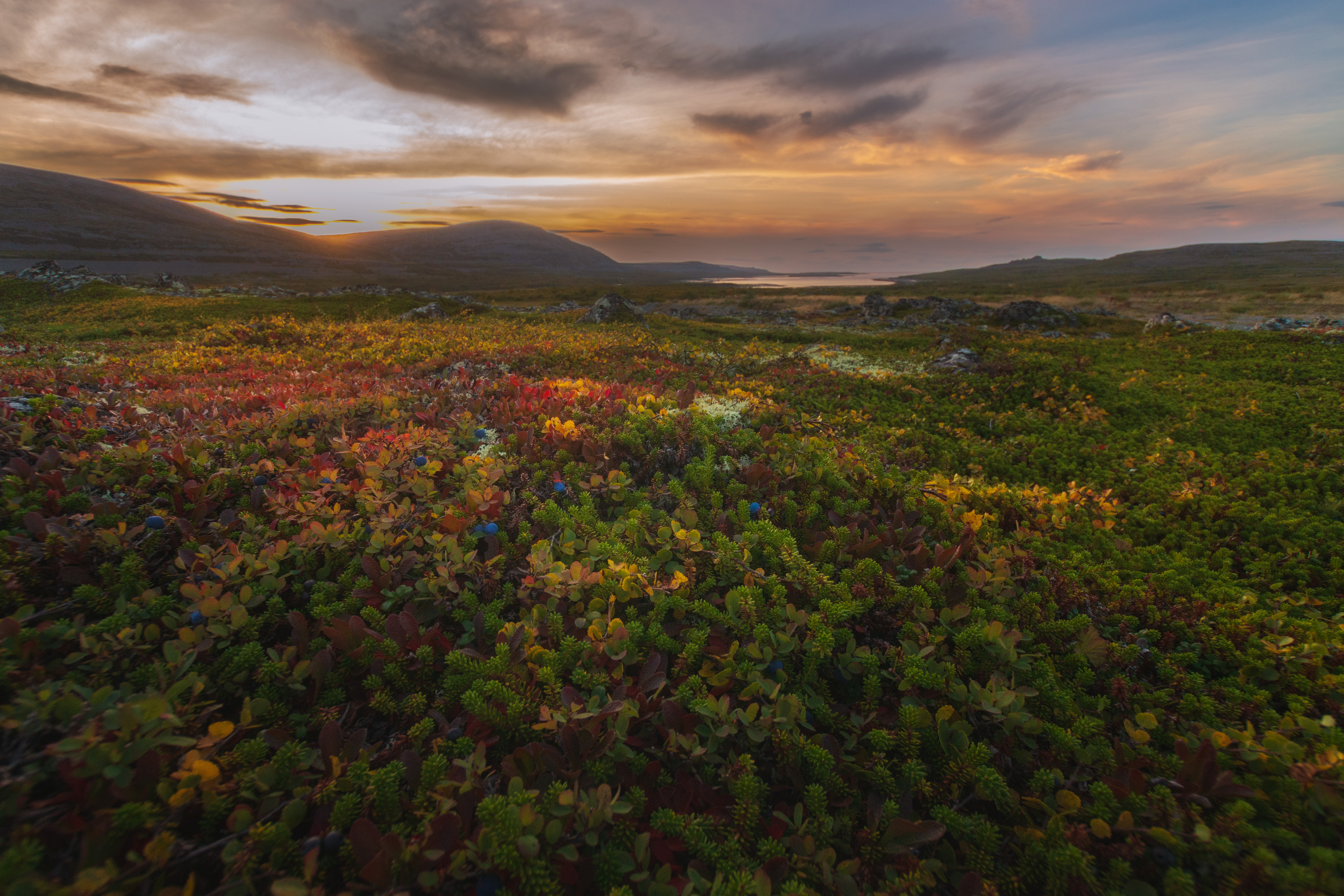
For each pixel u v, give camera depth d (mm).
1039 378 15867
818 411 12883
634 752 3256
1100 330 41688
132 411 6395
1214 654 4617
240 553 3865
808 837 2818
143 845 2369
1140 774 3152
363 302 38281
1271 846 2881
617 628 3695
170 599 3533
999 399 15281
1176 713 3967
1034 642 4473
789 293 140125
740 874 2535
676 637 4098
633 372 14961
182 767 2545
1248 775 3248
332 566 4234
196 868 2447
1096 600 5113
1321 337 24000
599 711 3088
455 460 6113
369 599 3939
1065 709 3760
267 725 3092
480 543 4746
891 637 4309
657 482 6254
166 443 5691
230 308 33688
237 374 11828
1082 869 2670
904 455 10094
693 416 7715
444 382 10453
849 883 2631
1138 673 4406
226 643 3361
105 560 3867
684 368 15945
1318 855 2639
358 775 2727
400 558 4215
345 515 4684
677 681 3770
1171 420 13305
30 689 2613
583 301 98000
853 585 4402
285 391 9016
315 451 6391
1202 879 2783
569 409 7535
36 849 2137
